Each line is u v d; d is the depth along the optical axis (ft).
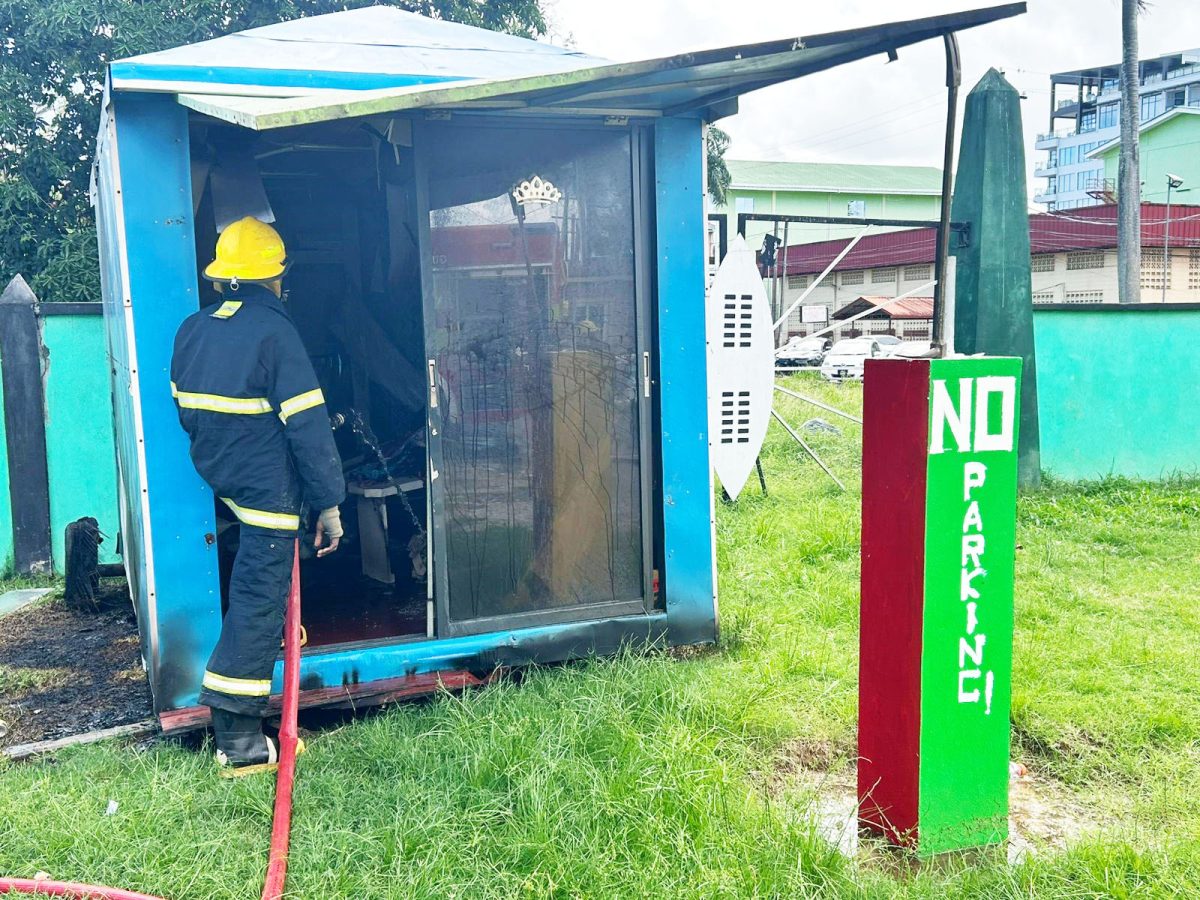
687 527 14.78
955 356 9.56
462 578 13.91
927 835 9.59
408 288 17.42
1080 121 236.02
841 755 12.14
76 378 23.97
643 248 14.42
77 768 11.40
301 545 18.66
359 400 19.88
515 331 13.88
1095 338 30.17
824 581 18.65
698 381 14.74
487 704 12.54
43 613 20.36
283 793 10.34
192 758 11.61
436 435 13.51
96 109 39.22
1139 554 21.53
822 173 169.17
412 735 12.00
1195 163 137.39
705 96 13.75
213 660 11.47
